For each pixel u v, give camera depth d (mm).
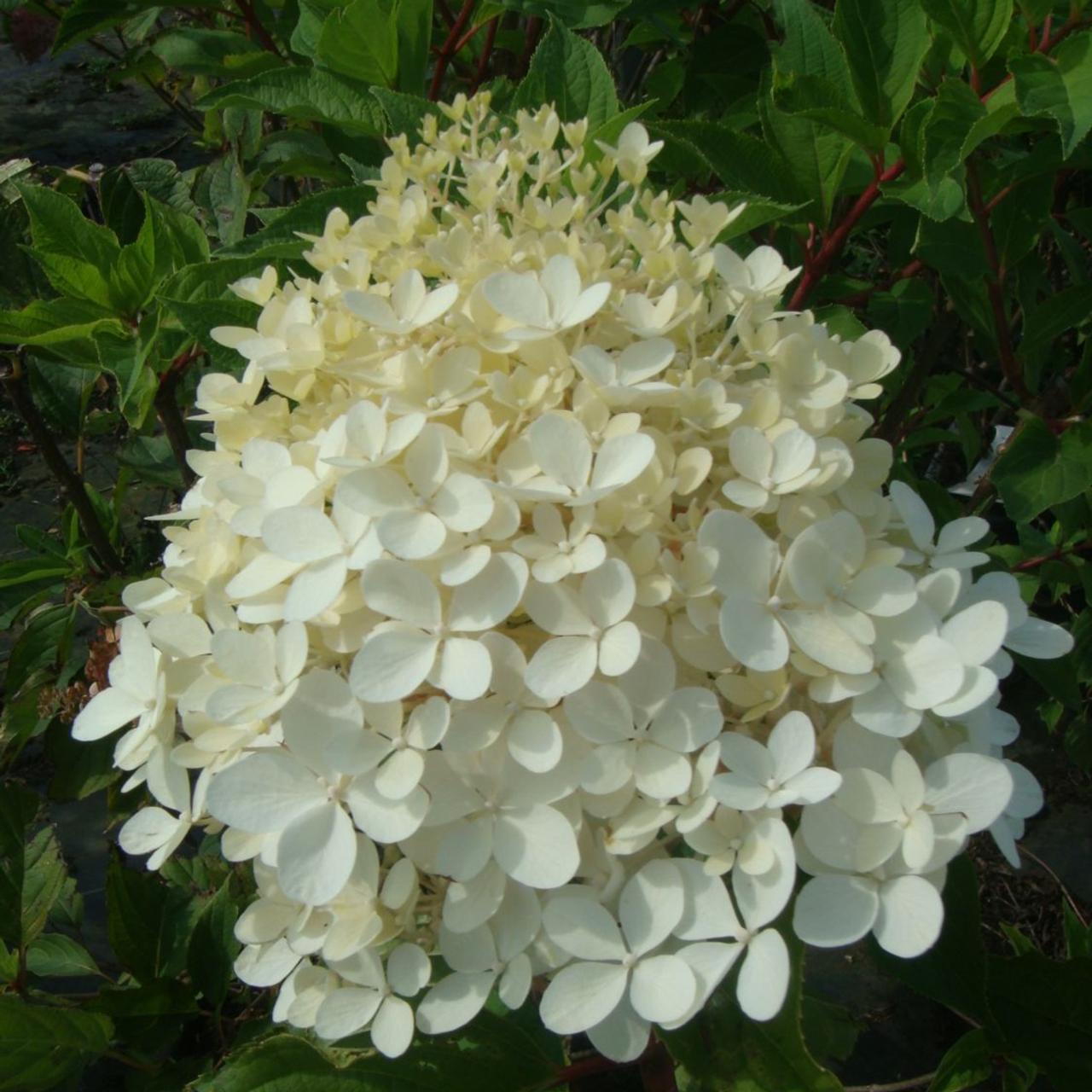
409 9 459
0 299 563
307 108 462
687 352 308
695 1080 273
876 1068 571
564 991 244
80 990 611
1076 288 423
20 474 1014
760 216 378
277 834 257
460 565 251
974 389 559
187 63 600
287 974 286
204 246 476
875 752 256
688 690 253
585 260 301
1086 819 687
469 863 246
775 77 400
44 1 756
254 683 262
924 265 473
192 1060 452
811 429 299
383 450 266
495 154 363
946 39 393
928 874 251
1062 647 291
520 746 248
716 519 259
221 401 312
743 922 270
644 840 249
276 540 262
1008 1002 334
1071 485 415
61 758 563
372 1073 288
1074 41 318
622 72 672
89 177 671
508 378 280
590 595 252
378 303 288
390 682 244
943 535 308
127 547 696
